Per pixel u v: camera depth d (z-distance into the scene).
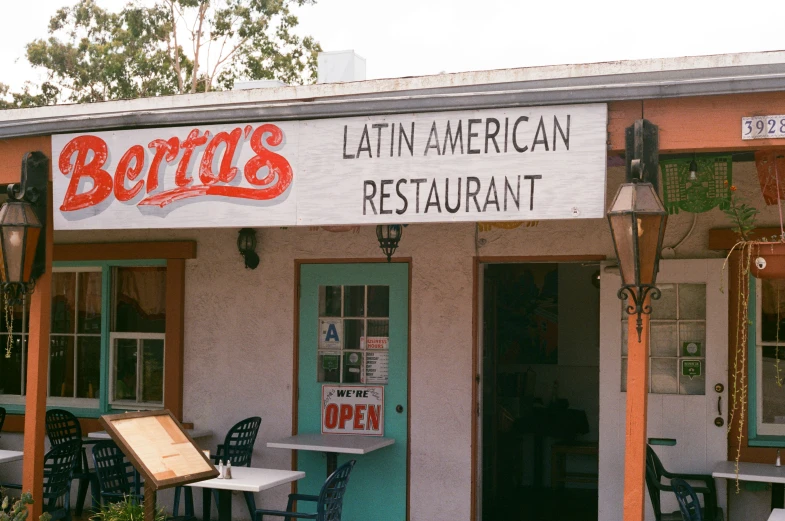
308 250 8.18
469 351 7.66
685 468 7.00
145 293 8.88
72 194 6.14
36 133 6.26
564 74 6.49
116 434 4.54
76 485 8.84
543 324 10.79
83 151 6.12
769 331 6.94
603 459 7.20
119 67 23.94
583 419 10.00
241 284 8.39
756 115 4.80
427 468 7.72
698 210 6.23
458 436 7.65
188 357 8.53
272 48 24.55
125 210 6.00
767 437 6.89
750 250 5.48
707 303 6.99
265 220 5.65
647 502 7.02
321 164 5.52
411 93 6.20
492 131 5.15
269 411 8.23
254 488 6.20
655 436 7.08
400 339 7.89
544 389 10.75
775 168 5.63
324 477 8.04
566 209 5.00
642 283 4.78
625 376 7.22
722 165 6.16
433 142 5.27
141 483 7.31
